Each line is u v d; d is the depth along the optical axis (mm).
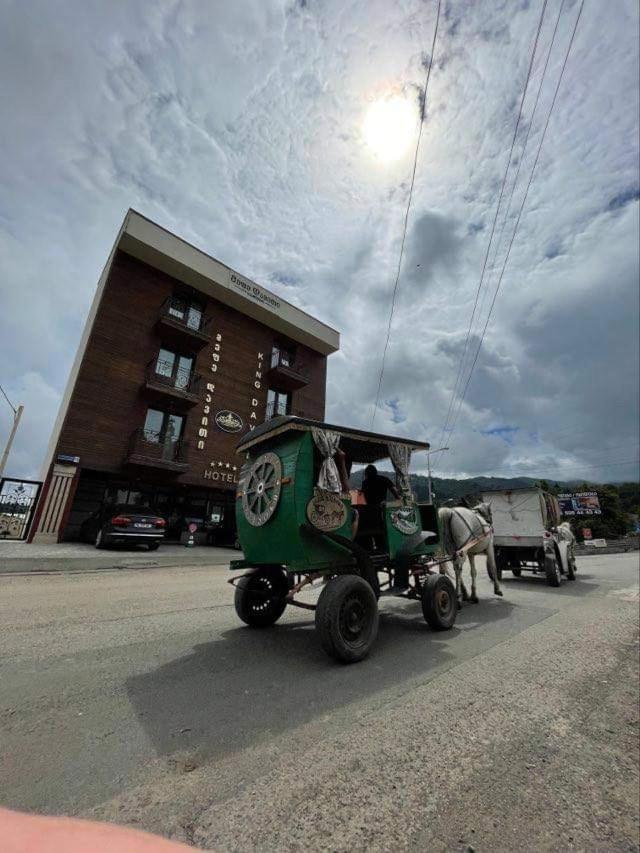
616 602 7375
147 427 17641
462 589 7172
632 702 3301
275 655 4074
